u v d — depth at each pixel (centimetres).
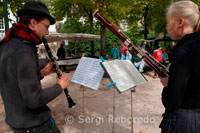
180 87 109
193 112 117
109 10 628
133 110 374
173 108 115
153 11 1022
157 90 516
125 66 204
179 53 109
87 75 228
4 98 130
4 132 289
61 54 896
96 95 471
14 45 116
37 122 132
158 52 723
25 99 114
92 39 1012
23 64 111
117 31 163
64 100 436
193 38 110
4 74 116
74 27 976
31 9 119
